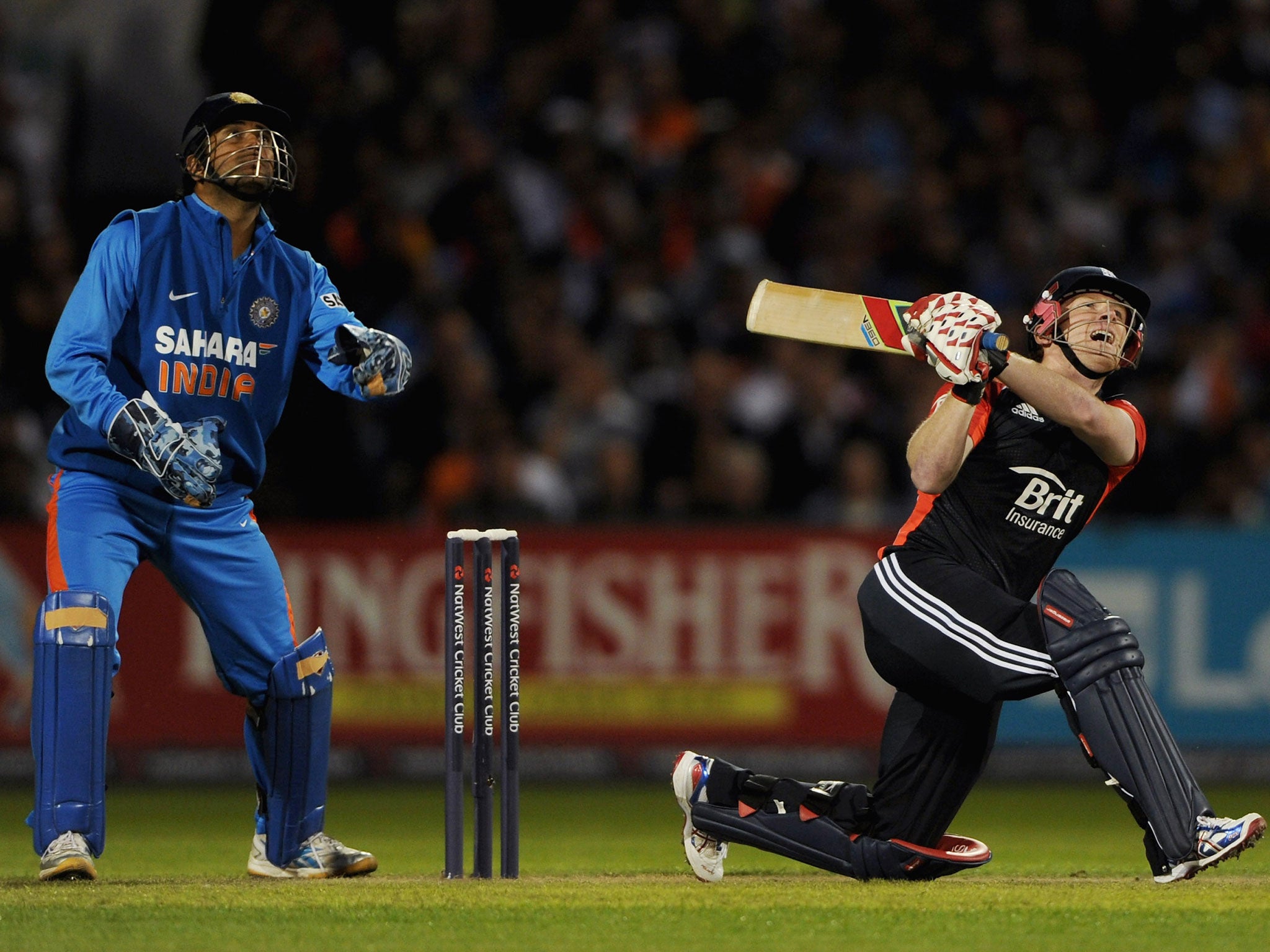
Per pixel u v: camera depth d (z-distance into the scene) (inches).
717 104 1924.2
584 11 1918.1
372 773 1358.3
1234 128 1948.8
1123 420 609.6
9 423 1445.6
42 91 1828.2
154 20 1851.6
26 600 1349.7
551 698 1366.9
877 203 1784.0
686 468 1510.8
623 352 1660.9
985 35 1968.5
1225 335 1676.9
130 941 494.0
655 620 1368.1
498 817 1098.1
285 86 1833.2
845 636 1364.4
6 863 766.5
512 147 1840.6
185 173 645.3
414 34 1893.5
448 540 632.4
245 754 1358.3
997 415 616.1
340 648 1359.5
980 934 510.6
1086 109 1941.4
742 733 1364.4
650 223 1761.8
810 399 1553.9
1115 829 1034.7
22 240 1614.2
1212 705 1366.9
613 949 485.1
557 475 1528.1
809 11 1983.3
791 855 628.1
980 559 614.9
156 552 642.8
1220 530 1368.1
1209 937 506.9
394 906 558.6
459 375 1539.1
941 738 611.2
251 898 577.3
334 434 1525.6
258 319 647.1
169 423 603.5
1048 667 597.0
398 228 1681.8
